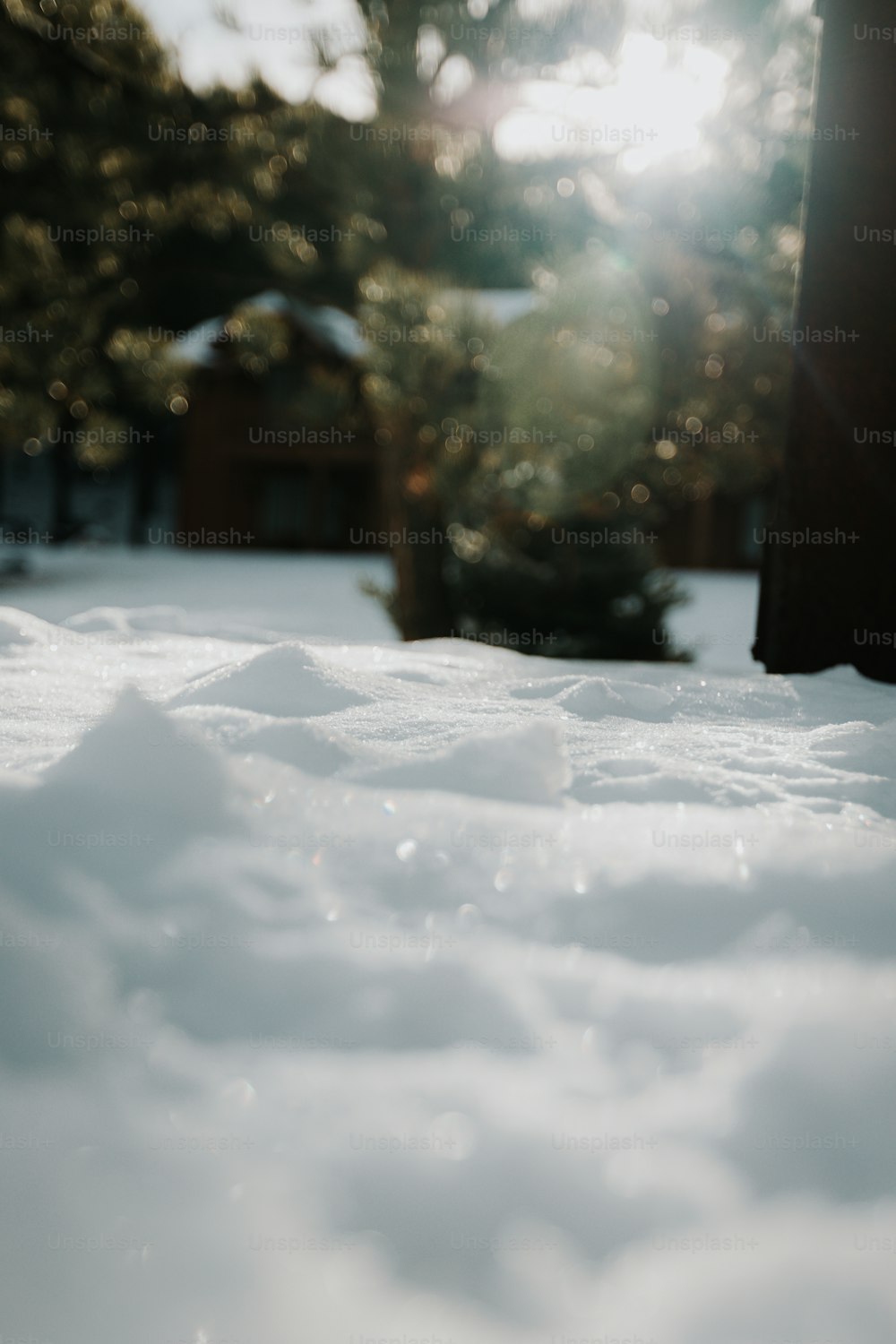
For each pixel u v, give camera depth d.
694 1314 0.46
